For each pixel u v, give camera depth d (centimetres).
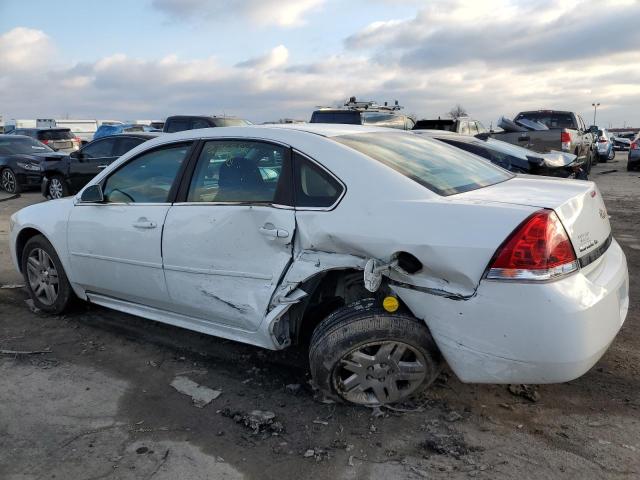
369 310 291
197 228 345
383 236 279
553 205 266
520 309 251
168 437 289
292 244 310
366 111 1288
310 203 308
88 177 1146
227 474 259
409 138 380
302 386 341
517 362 259
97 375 359
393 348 294
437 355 296
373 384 302
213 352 391
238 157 345
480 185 320
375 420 300
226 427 297
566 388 329
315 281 308
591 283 265
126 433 293
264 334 322
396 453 272
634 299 478
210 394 333
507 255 252
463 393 326
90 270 418
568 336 249
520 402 315
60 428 298
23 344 409
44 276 461
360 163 303
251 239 324
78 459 272
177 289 361
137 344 407
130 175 398
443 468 260
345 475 257
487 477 252
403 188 289
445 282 271
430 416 303
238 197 338
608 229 319
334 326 294
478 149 853
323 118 1316
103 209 405
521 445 275
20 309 483
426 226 271
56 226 436
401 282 284
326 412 310
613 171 1834
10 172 1348
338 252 297
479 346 265
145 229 372
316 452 274
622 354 370
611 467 257
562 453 268
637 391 324
